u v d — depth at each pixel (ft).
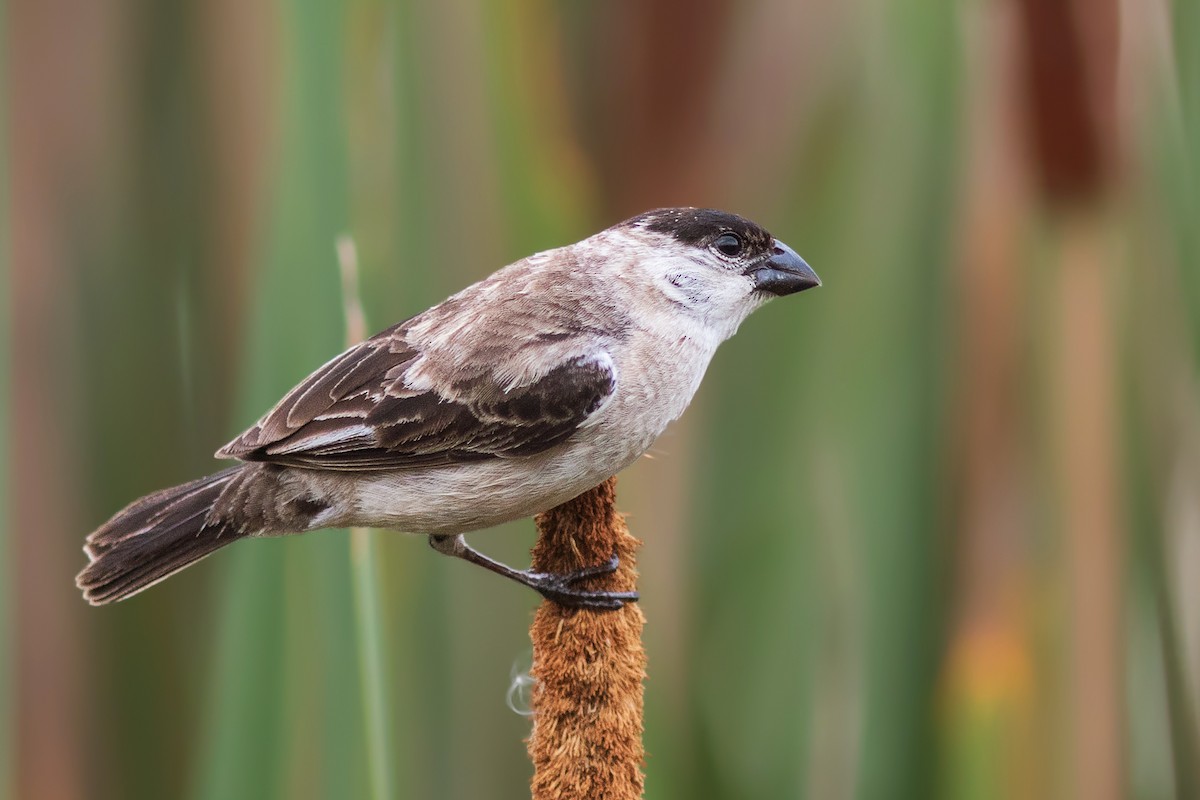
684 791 9.02
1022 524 9.02
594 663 8.88
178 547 8.95
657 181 9.06
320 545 8.94
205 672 9.02
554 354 8.95
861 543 9.03
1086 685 9.00
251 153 9.01
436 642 9.03
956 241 9.04
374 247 9.02
